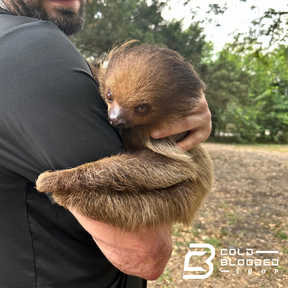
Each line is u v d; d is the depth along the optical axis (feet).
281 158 10.96
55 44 1.03
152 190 1.13
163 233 1.15
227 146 15.92
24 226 1.08
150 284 3.09
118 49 1.51
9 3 1.24
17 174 1.03
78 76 1.02
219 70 15.37
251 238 4.07
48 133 0.94
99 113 1.05
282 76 17.44
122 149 1.13
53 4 1.27
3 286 1.11
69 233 1.15
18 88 0.94
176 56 1.37
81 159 1.00
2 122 0.95
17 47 0.98
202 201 1.46
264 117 18.97
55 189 0.98
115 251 1.07
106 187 1.04
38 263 1.10
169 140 1.28
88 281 1.18
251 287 2.98
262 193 6.19
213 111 16.24
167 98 1.25
